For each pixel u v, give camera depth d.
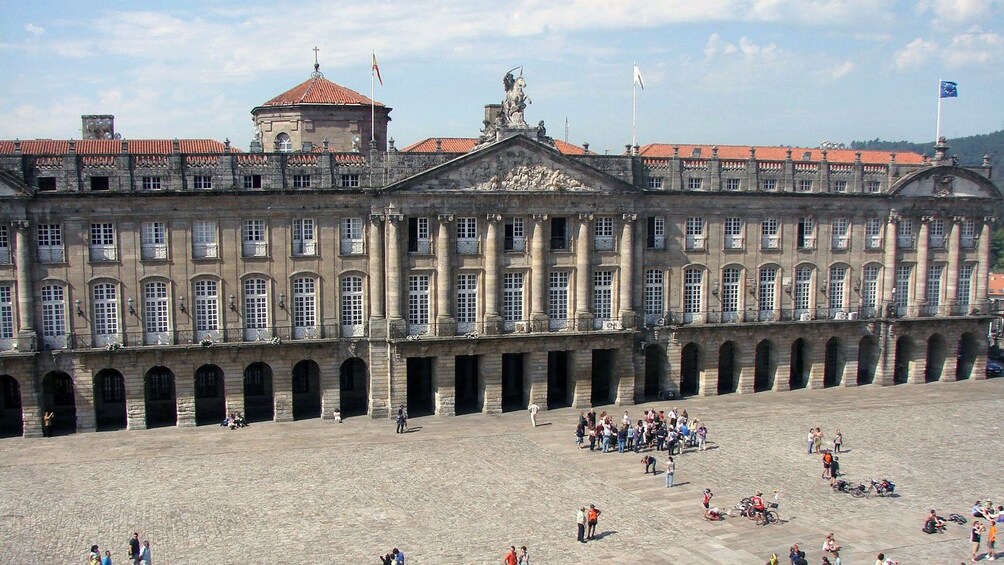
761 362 84.81
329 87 82.69
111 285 63.47
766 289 78.88
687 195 74.69
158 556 41.62
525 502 49.56
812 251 79.56
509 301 70.88
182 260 64.31
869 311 82.50
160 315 64.62
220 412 70.00
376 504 49.09
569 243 71.50
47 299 62.56
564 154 69.81
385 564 37.94
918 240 83.31
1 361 61.25
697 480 53.75
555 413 70.69
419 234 68.25
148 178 63.69
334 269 67.06
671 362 76.06
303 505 48.81
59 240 62.41
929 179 82.69
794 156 93.31
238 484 52.28
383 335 67.88
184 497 49.94
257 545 43.09
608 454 59.12
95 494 50.34
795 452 59.91
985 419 70.00
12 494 50.22
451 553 42.25
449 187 67.44
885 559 41.97
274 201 65.38
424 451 59.50
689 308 76.69
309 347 66.75
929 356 87.50
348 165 66.75
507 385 76.88
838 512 48.38
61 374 66.75
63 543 43.12
